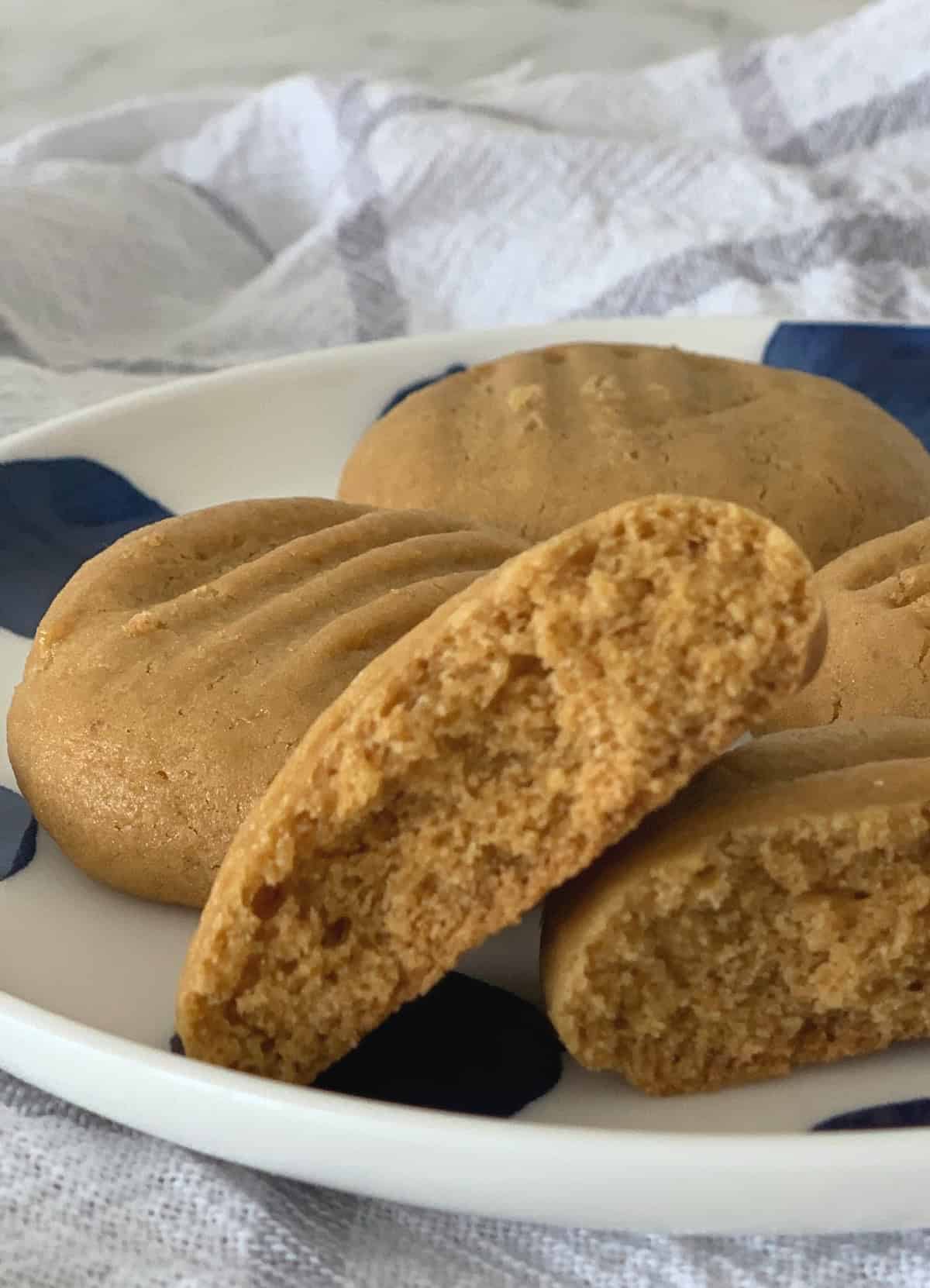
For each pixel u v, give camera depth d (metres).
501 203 0.33
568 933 0.14
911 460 0.22
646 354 0.24
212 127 0.36
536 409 0.22
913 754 0.15
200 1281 0.14
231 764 0.16
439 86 0.41
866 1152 0.13
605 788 0.14
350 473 0.23
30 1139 0.15
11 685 0.20
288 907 0.14
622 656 0.13
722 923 0.14
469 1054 0.15
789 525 0.21
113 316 0.32
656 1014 0.14
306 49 0.41
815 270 0.30
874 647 0.18
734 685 0.13
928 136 0.34
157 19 0.40
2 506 0.22
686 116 0.36
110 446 0.23
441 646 0.13
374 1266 0.14
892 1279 0.14
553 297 0.32
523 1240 0.14
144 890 0.17
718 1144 0.13
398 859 0.14
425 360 0.26
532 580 0.13
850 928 0.14
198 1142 0.14
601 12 0.41
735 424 0.22
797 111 0.35
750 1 0.40
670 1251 0.14
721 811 0.14
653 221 0.32
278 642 0.17
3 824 0.17
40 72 0.40
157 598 0.18
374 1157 0.13
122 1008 0.16
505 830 0.14
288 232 0.36
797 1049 0.15
